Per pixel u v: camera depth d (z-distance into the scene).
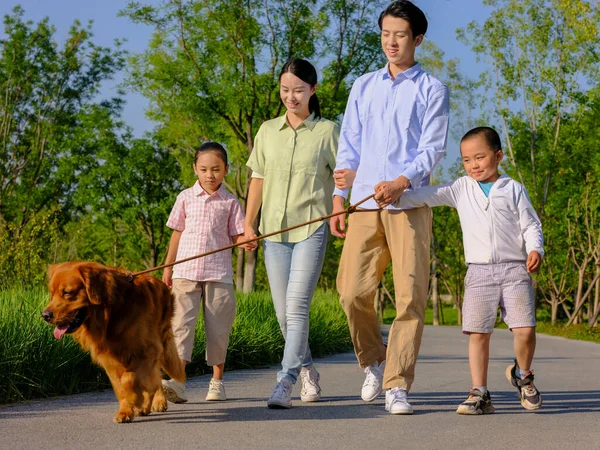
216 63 27.80
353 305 5.58
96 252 42.22
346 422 4.87
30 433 4.44
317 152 5.96
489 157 5.51
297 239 5.85
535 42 35.19
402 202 5.36
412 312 5.35
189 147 31.00
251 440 4.21
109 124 37.97
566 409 5.56
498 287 5.45
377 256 5.59
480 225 5.50
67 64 37.41
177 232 6.30
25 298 8.23
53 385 6.48
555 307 34.97
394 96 5.62
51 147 38.34
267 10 27.45
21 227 15.69
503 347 14.49
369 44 27.95
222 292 6.12
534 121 36.41
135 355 4.83
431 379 7.73
